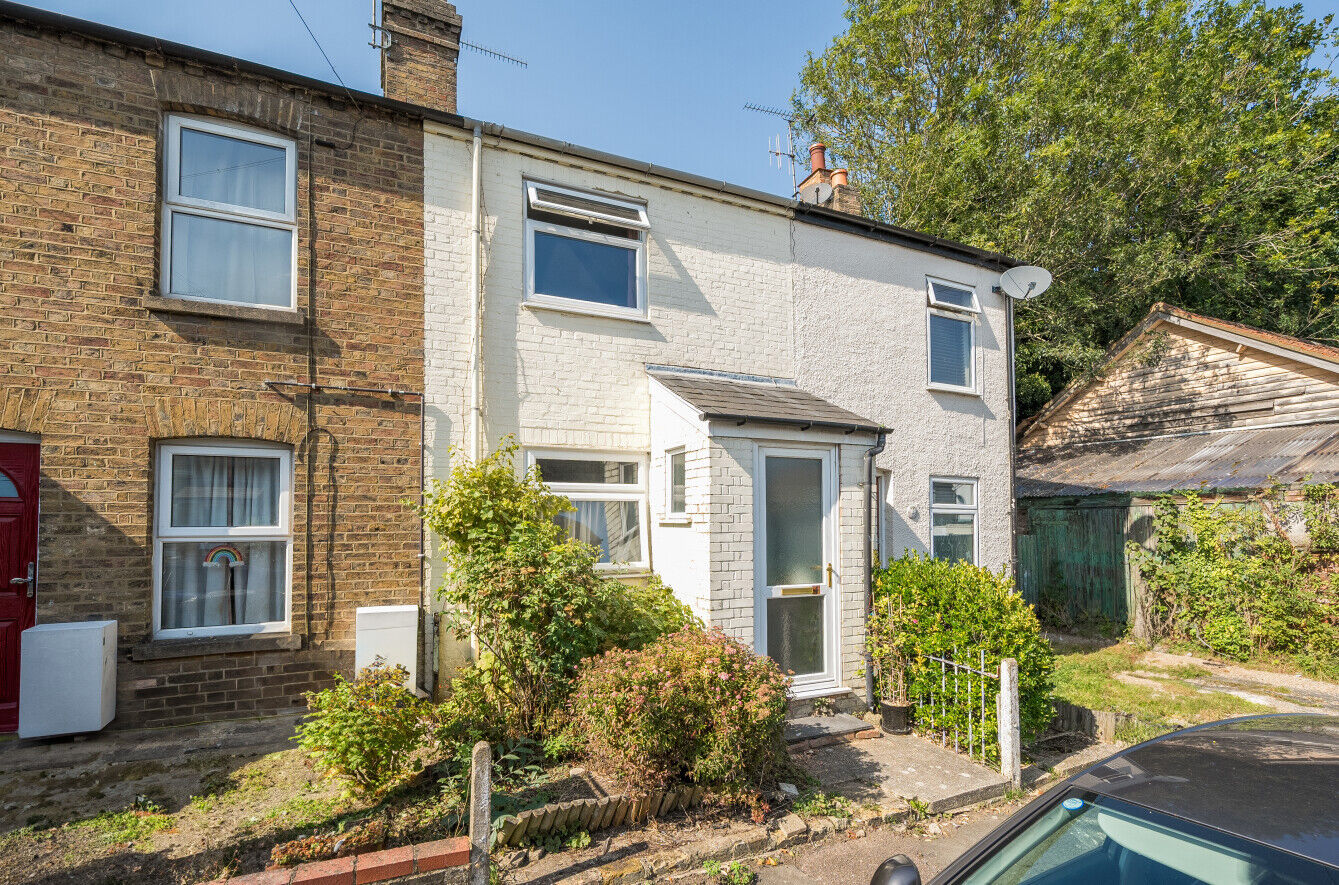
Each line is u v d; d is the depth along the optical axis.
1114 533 11.57
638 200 7.60
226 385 5.59
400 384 6.25
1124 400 15.09
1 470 5.12
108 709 4.98
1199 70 17.16
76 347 5.14
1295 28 19.22
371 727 3.89
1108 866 2.04
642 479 7.32
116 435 5.22
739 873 3.75
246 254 5.92
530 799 4.02
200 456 5.65
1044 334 15.70
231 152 5.91
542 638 4.82
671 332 7.64
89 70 5.32
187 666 5.32
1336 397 11.75
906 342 9.35
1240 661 9.39
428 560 6.21
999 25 17.86
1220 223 16.92
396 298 6.31
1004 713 5.13
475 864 3.16
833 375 8.69
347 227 6.16
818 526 6.62
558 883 3.51
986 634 5.62
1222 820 1.99
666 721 4.20
